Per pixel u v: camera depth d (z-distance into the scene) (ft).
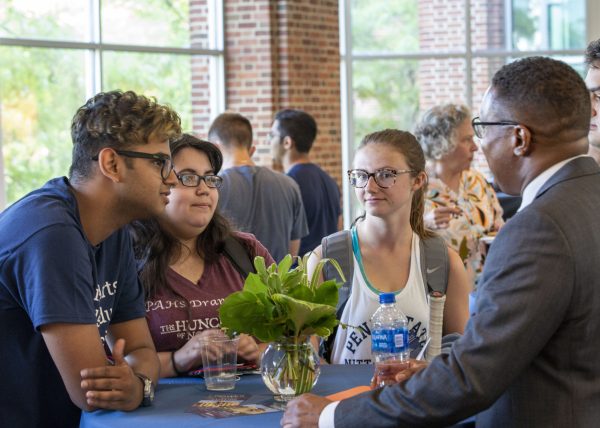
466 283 10.33
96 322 8.14
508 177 6.90
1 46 25.38
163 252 9.97
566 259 6.23
